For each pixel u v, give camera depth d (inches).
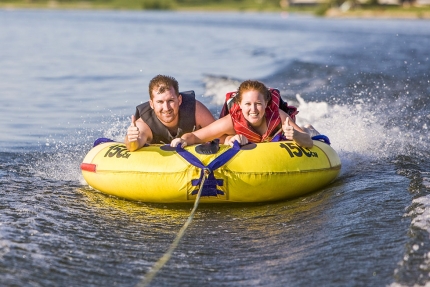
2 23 5152.6
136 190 677.3
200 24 6038.4
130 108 1295.5
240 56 2541.8
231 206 684.1
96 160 709.9
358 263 499.5
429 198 636.7
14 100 1393.9
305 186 692.1
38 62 2170.3
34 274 494.9
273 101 717.3
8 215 637.9
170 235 593.9
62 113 1243.8
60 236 581.9
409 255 502.3
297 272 495.2
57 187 760.3
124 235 592.7
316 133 810.2
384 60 2074.3
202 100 1379.2
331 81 1599.4
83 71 1937.7
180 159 661.3
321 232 575.8
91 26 5054.1
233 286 478.9
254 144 688.4
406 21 7317.9
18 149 951.6
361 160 850.8
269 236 581.0
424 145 935.0
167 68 2053.4
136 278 495.5
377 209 619.8
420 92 1390.3
